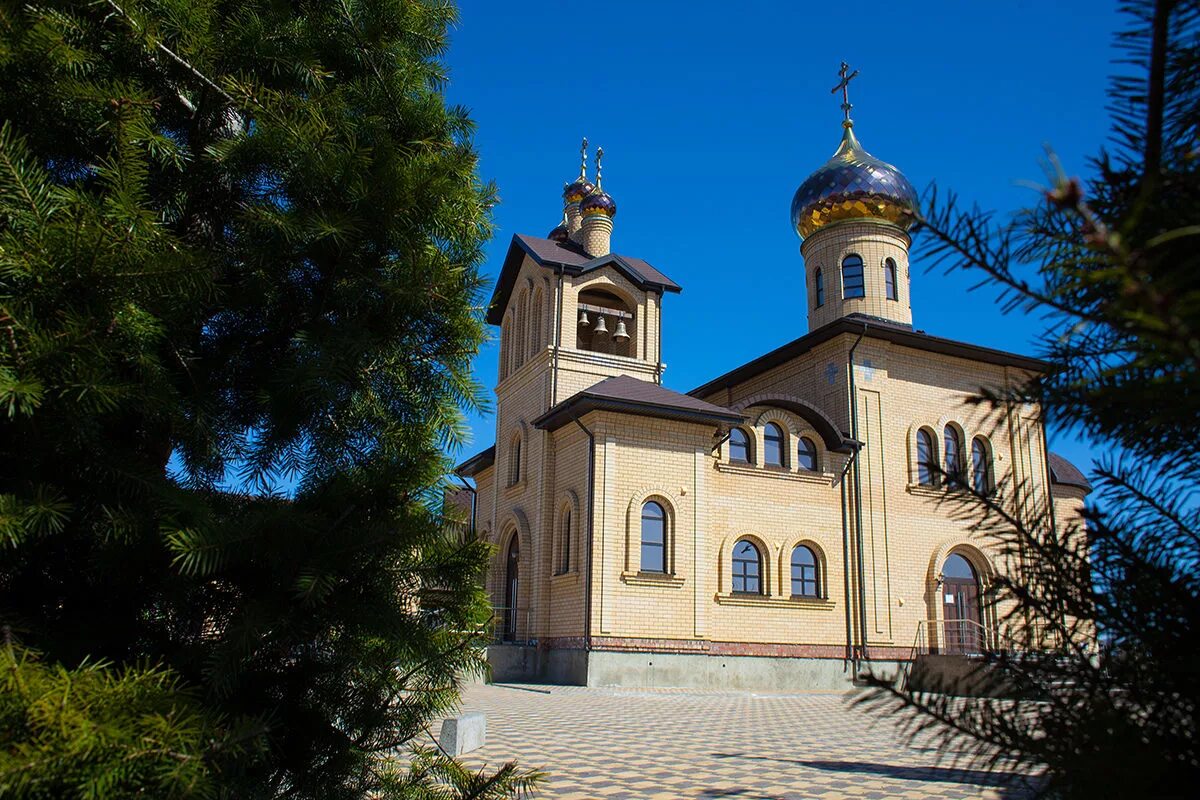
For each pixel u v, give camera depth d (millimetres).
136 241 2352
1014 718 1769
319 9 3648
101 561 2629
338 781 3037
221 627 2910
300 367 2992
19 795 1707
